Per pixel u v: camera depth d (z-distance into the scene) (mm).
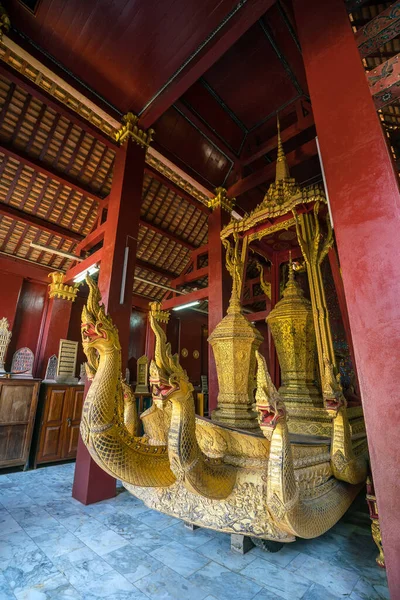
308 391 4004
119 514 4367
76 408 7762
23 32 5391
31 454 6930
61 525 3971
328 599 2533
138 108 6680
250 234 5043
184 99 7402
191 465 2330
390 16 2945
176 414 2463
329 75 3174
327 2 3438
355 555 3271
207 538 3633
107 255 6148
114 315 5668
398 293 2314
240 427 3166
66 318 9062
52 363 8367
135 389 9836
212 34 5281
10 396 6727
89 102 6184
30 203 7996
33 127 6957
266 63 6980
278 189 4836
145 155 6973
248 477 2648
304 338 4164
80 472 5051
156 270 11102
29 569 2965
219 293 8320
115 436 2473
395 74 2762
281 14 6000
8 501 4805
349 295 2553
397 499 2035
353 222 2666
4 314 8117
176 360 2465
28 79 5672
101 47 5574
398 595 1911
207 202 9086
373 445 2211
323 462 3102
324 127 3068
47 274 9086
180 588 2682
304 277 7152
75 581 2785
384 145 2662
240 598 2551
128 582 2770
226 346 3520
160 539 3602
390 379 2219
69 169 7801
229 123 8227
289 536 2469
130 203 6430
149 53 5621
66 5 5012
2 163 7211
